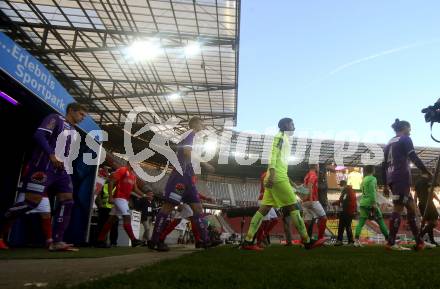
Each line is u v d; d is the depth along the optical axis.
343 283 1.84
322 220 7.92
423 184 8.08
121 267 2.83
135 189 8.28
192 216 5.75
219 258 3.62
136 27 14.18
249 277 2.01
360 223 8.65
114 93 20.38
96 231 9.20
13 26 13.89
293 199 5.57
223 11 13.12
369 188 8.46
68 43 15.39
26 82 5.25
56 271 2.51
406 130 5.84
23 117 6.51
